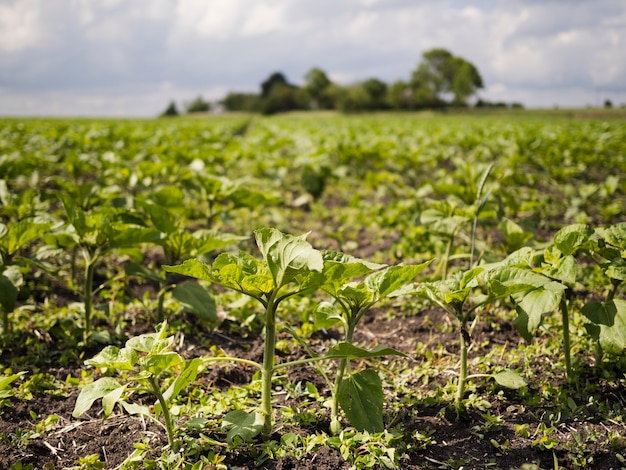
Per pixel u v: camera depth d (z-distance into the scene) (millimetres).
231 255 1479
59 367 1834
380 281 1479
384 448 1477
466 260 2508
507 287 1486
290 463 1474
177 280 2420
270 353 1488
